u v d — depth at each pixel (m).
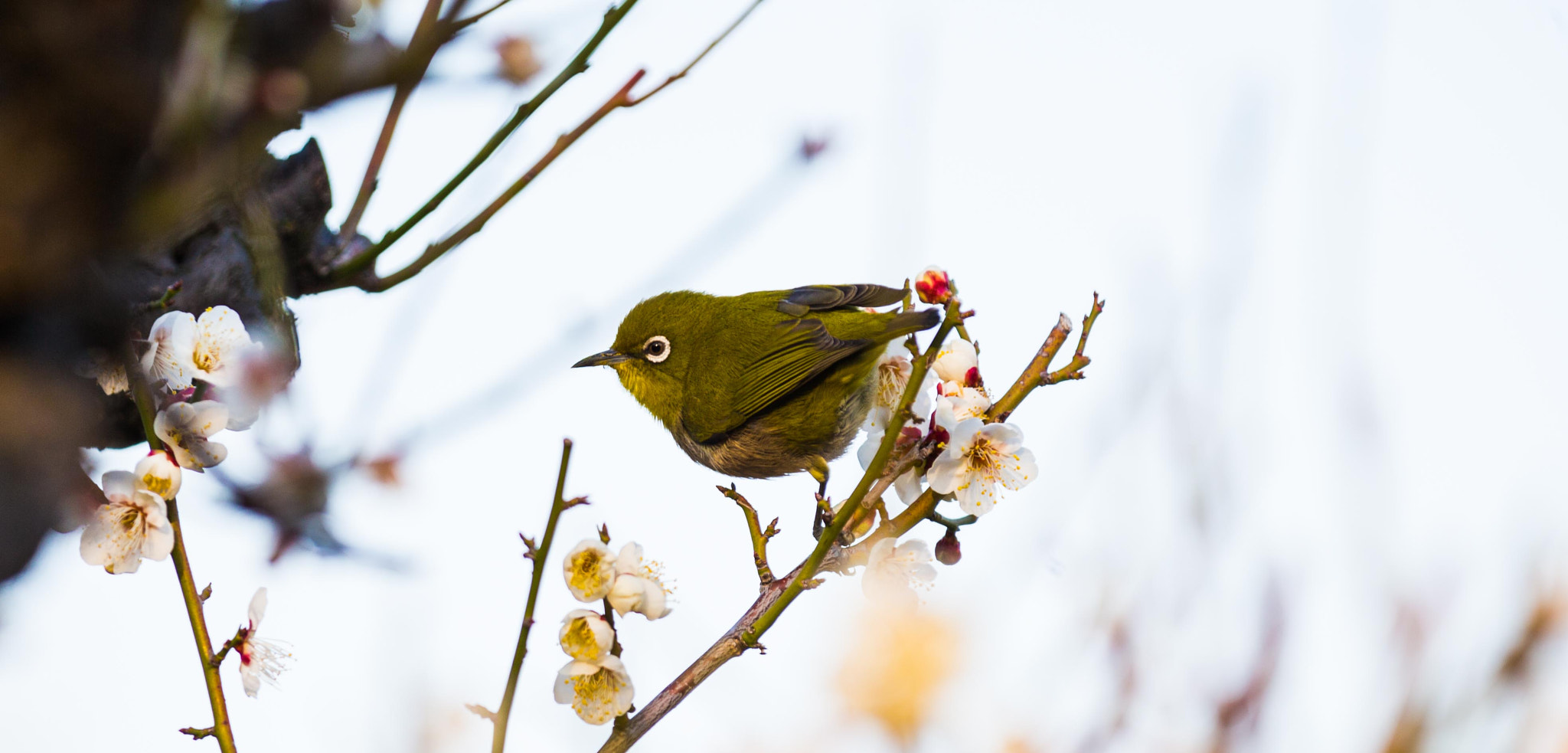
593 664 6.19
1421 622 3.80
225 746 5.64
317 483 4.26
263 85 3.83
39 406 3.78
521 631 5.27
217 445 6.11
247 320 7.59
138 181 3.50
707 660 6.47
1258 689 4.02
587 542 6.27
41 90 3.26
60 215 3.37
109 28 3.32
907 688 3.06
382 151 7.45
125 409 6.68
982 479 7.55
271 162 8.14
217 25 3.58
